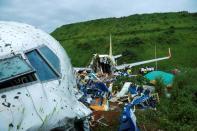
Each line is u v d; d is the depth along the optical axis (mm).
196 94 17953
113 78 20562
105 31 87750
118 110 11289
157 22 88688
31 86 4473
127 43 68062
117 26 90062
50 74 5035
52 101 4473
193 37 69875
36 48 5266
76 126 5086
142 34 75188
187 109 12445
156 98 15133
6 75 4430
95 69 24344
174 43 66250
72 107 4859
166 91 17797
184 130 10477
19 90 4320
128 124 7762
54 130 4312
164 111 12742
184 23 85812
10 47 4926
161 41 67438
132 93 15672
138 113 11453
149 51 62969
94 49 69125
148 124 10445
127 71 26406
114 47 68125
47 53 5434
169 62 57000
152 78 23922
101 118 9828
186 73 22406
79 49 70812
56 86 4891
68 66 5949
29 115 4137
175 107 13375
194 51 62000
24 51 5012
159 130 10156
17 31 5461
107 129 8977
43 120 4199
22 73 4516
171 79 22562
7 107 4055
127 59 60125
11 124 3963
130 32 81875
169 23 87000
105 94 13102
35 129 4102
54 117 4324
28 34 5539
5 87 4281
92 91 12570
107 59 24625
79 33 89875
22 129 4008
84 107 5492
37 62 5035
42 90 4523
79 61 64250
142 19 93000
